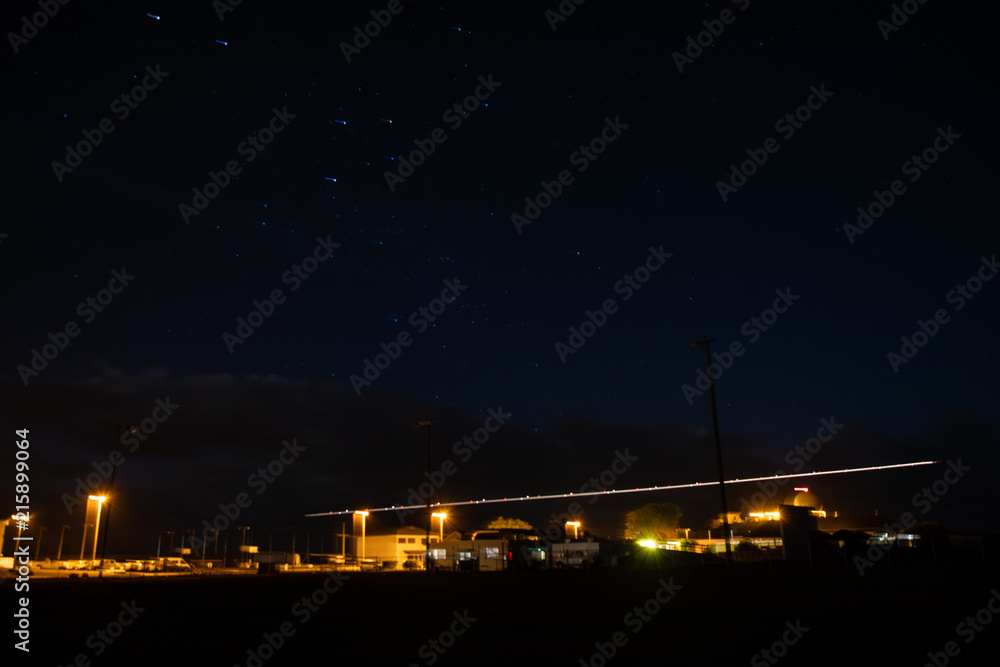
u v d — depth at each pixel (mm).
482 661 10961
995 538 40812
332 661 11188
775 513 82875
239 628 15344
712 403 42844
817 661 10133
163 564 73375
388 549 103812
